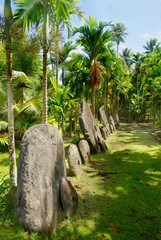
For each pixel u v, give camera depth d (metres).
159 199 3.98
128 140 12.12
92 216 3.38
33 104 8.29
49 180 3.20
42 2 5.24
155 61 20.80
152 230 3.01
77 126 16.08
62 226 3.06
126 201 3.91
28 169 2.82
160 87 18.72
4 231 2.66
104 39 11.76
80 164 5.71
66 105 10.36
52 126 3.62
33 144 2.98
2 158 7.30
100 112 13.70
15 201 3.01
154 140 12.04
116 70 16.89
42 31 5.62
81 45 12.91
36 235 2.64
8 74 4.20
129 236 2.85
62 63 11.77
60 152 3.87
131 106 31.09
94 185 4.73
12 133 4.29
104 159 7.33
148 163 6.70
